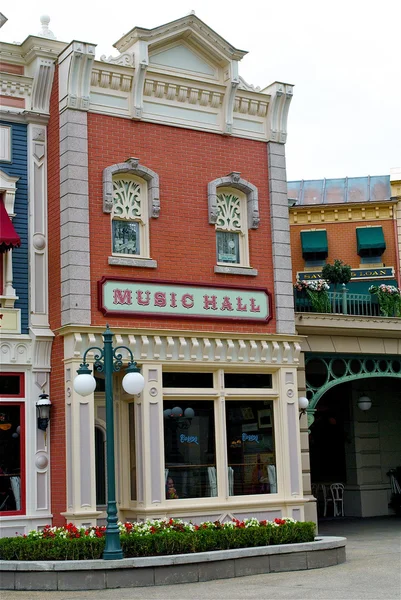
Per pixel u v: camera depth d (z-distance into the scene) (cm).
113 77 1795
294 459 1878
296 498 1859
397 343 2130
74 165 1719
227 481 1792
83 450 1634
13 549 1412
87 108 1752
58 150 1761
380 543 1873
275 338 1897
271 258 1950
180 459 1764
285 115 2006
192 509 1730
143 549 1413
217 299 1853
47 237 1772
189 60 1911
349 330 2031
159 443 1716
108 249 1742
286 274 1953
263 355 1878
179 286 1808
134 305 1747
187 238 1842
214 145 1912
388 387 2666
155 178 1808
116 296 1728
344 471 2609
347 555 1672
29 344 1712
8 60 1792
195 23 1883
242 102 1956
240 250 1930
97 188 1750
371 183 3316
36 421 1694
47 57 1788
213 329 1833
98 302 1708
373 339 2094
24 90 1794
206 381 1823
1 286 1717
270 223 1962
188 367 1794
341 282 2259
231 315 1864
